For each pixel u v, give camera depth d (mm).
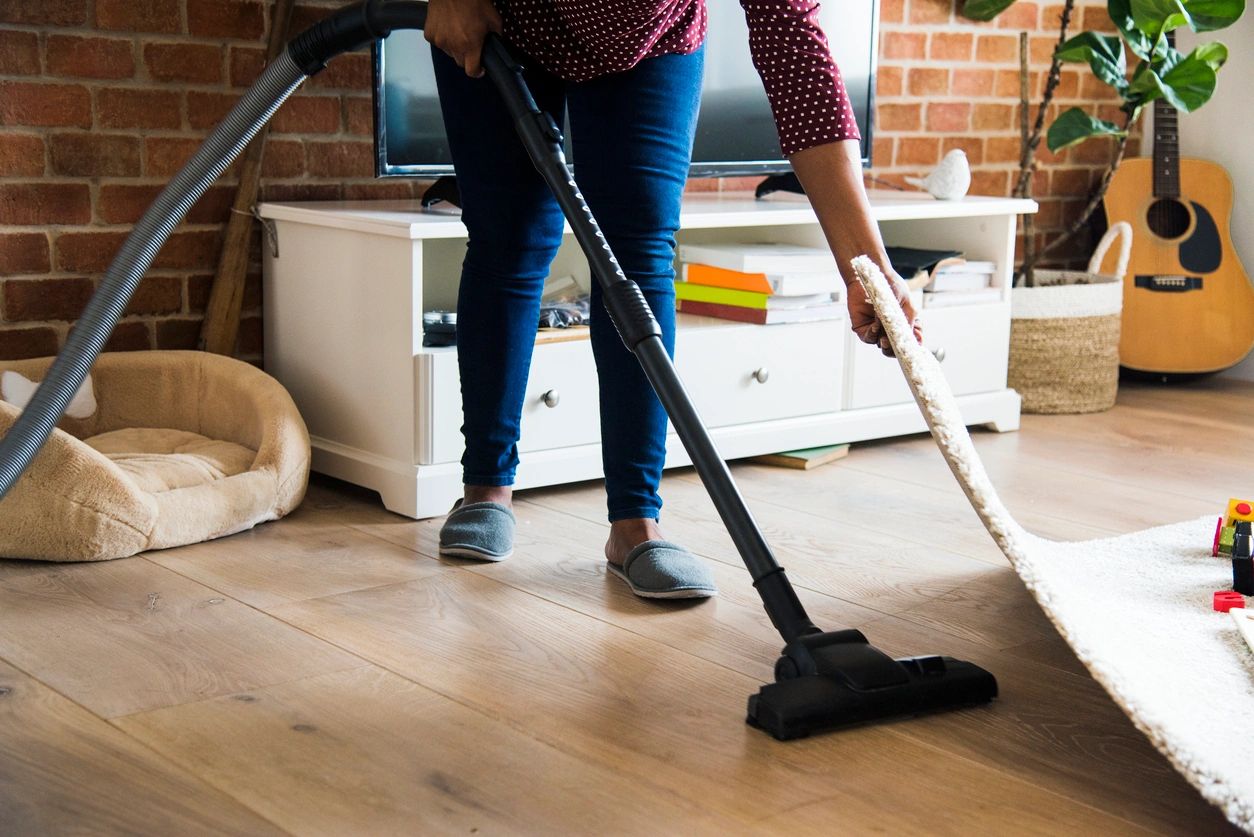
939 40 3434
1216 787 1041
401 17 1561
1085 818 1144
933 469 2564
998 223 2926
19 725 1298
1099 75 3227
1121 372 3686
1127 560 1863
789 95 1451
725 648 1558
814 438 2633
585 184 1710
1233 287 3613
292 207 2363
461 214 2045
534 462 2250
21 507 1809
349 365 2271
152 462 2051
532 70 1739
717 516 2186
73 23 2275
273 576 1813
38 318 2318
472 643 1559
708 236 2852
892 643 1590
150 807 1130
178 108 2404
